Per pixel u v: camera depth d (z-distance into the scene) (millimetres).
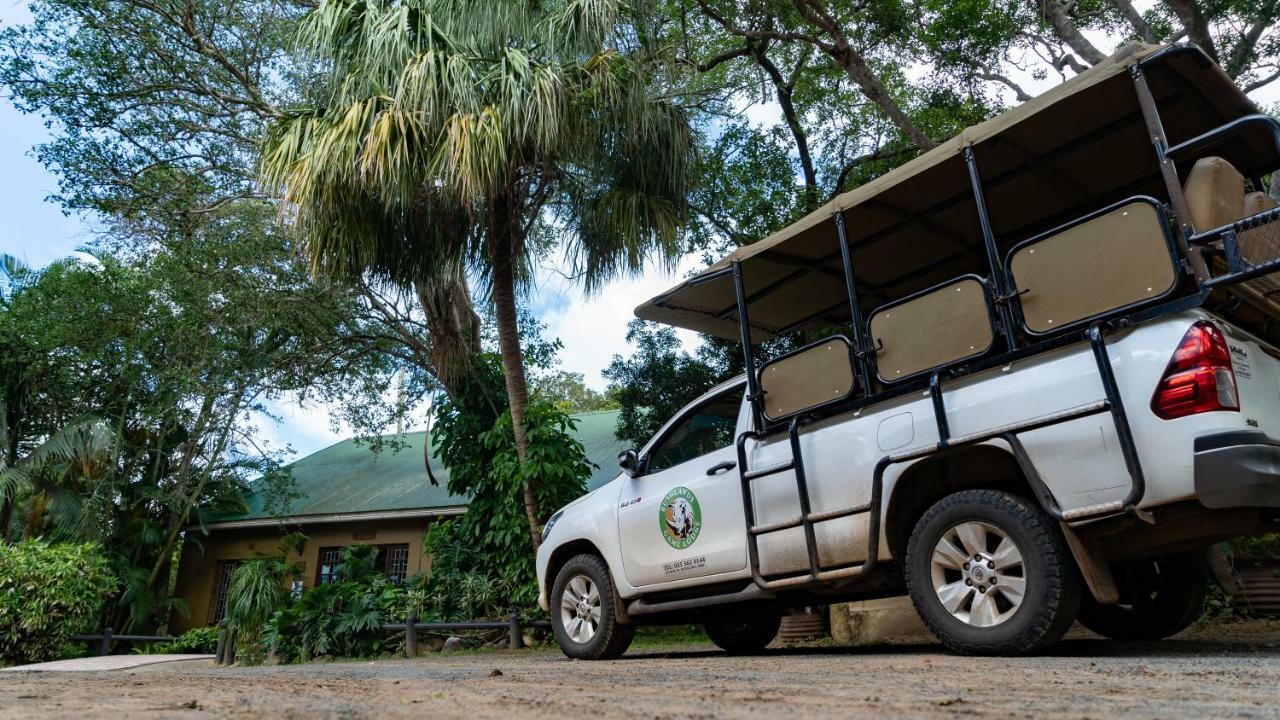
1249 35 9203
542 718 1736
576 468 9281
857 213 4586
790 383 4230
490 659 6492
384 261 9125
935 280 5555
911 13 10672
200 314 12625
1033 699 1938
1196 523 2984
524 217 9734
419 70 8141
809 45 11336
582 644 5164
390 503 14969
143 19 12453
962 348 3527
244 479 16391
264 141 9336
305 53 9250
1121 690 2086
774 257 4910
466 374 11141
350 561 10273
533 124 8320
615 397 11789
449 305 11266
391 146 8164
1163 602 4023
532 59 8852
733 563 4402
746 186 10734
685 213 9531
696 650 6012
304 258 11680
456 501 14148
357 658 8836
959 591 3346
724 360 11086
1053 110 3867
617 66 8719
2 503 13656
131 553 15797
